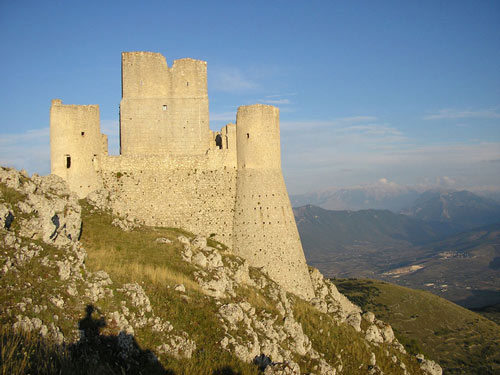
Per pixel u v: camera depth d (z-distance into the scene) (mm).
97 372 19625
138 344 23500
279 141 55656
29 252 24250
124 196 50188
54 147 48438
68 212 33438
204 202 52688
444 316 108000
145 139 53156
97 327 22609
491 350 92438
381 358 45500
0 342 18469
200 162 53438
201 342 26734
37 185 31828
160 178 51844
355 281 144375
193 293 31016
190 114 54125
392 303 116312
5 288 21344
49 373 18094
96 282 25641
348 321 50469
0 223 24875
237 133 54750
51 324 20672
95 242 36906
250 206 52625
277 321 37719
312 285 55094
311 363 36656
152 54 53688
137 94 53281
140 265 32469
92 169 49625
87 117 49438
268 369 26109
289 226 53625
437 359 89312
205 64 54906
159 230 45594
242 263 44500
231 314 30453
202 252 41469
